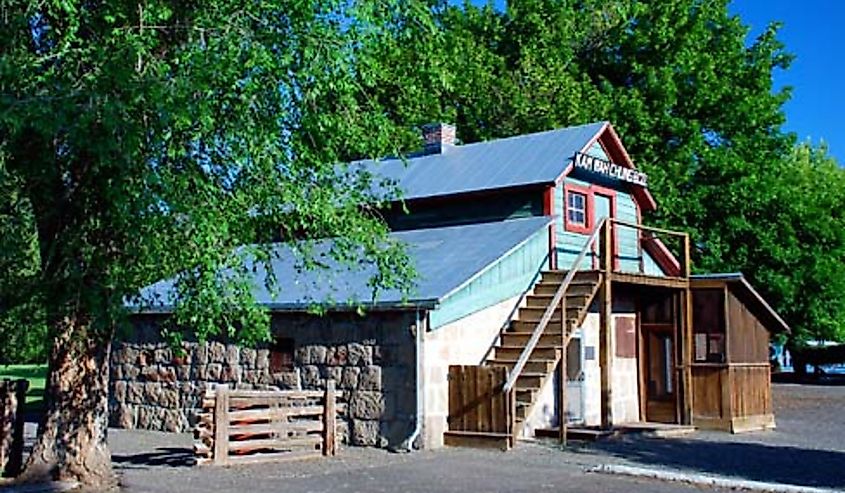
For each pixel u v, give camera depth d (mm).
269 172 10820
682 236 21828
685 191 33469
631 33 37062
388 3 10852
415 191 21891
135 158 9516
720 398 20984
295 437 15594
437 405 17062
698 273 32656
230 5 10336
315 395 15898
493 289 18359
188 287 10781
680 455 16188
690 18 36062
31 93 9445
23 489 11273
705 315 21500
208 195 10367
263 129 10258
